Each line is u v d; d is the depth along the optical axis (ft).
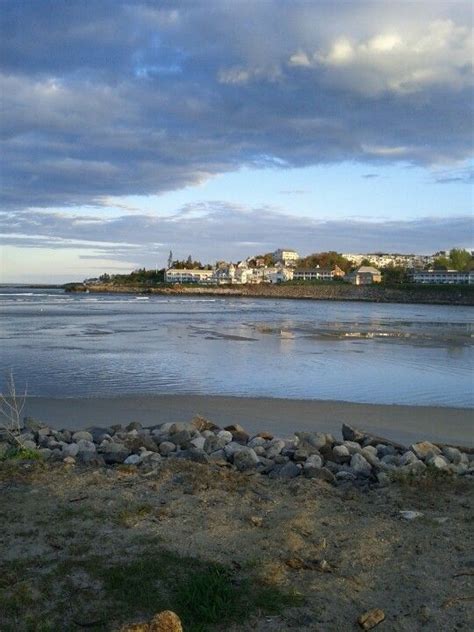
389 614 13.97
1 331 117.80
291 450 28.53
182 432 31.17
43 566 15.75
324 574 15.76
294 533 18.12
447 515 20.15
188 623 13.32
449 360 82.38
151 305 269.23
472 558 16.80
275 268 645.92
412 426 42.55
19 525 18.31
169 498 20.99
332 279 599.98
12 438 29.89
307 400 51.55
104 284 619.26
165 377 63.36
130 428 34.86
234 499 21.11
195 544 17.21
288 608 14.10
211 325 143.64
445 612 14.06
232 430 33.50
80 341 99.81
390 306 342.85
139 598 14.24
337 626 13.50
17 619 13.46
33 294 439.63
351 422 43.37
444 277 544.62
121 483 22.61
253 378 63.77
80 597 14.32
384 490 22.81
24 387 55.93
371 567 16.22
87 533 17.79
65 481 22.71
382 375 67.26
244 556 16.57
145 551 16.61
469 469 26.37
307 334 122.42
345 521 19.47
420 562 16.53
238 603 14.17
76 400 50.11
